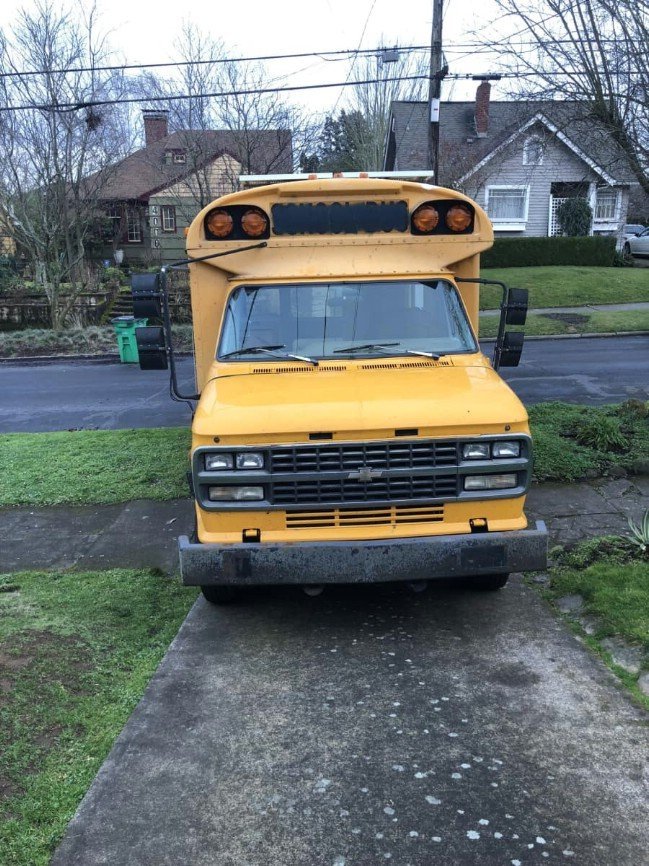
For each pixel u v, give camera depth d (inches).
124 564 234.4
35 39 749.9
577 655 169.0
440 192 212.7
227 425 165.8
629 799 122.7
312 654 174.4
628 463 297.3
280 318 203.9
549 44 325.1
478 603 198.5
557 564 219.6
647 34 296.7
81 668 167.9
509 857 111.4
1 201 871.7
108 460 339.3
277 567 164.7
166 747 139.9
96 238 1306.6
